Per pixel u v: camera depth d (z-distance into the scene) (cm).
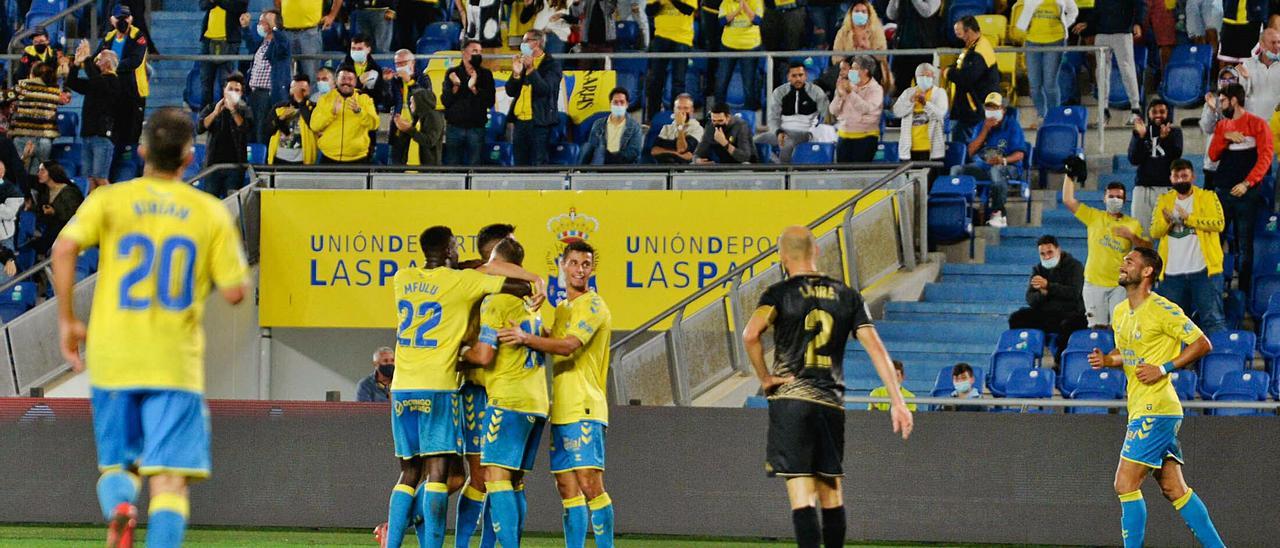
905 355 4859
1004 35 6219
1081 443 3606
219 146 5447
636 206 5091
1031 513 3609
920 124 5316
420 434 2912
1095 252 4856
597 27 6378
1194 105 6053
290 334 5359
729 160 5328
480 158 5581
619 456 3728
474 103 5528
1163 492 3145
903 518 3641
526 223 5138
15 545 3406
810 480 2553
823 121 5697
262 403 3781
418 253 5172
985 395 4616
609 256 5100
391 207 5184
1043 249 4816
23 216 5738
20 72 6097
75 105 6788
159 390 1934
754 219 5038
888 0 6294
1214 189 5138
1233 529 3531
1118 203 4828
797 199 5025
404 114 5703
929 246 5334
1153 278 3105
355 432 3759
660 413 3722
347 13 6644
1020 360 4619
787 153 5616
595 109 6106
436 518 2906
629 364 4344
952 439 3650
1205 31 6144
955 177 5275
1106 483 3594
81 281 5153
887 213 5069
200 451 1964
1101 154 5747
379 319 5184
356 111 5481
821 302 2569
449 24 6794
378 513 3734
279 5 6278
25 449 3806
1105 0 5847
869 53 5638
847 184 5147
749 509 3681
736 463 3694
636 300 5084
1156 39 6153
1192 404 3556
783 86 5656
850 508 3659
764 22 6003
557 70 5647
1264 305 5059
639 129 5531
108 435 1939
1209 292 4825
